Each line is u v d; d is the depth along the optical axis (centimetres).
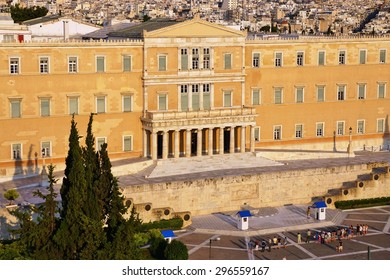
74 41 13738
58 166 13612
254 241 11538
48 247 8244
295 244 11431
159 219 12081
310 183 13775
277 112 15575
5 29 14888
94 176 9288
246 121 14675
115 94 13988
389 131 16900
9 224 10950
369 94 16562
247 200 13238
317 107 15988
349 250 11131
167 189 12506
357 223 12644
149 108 14250
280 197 13525
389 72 16738
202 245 11294
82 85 13688
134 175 13562
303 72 15750
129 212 11906
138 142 14312
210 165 14088
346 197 13638
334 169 13962
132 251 8356
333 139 16250
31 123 13338
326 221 12644
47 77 13375
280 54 15475
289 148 15788
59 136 13600
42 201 11650
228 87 14912
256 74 15250
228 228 12112
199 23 14425
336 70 16100
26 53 13175
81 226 8300
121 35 15038
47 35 17038
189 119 14075
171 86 14375
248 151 14912
